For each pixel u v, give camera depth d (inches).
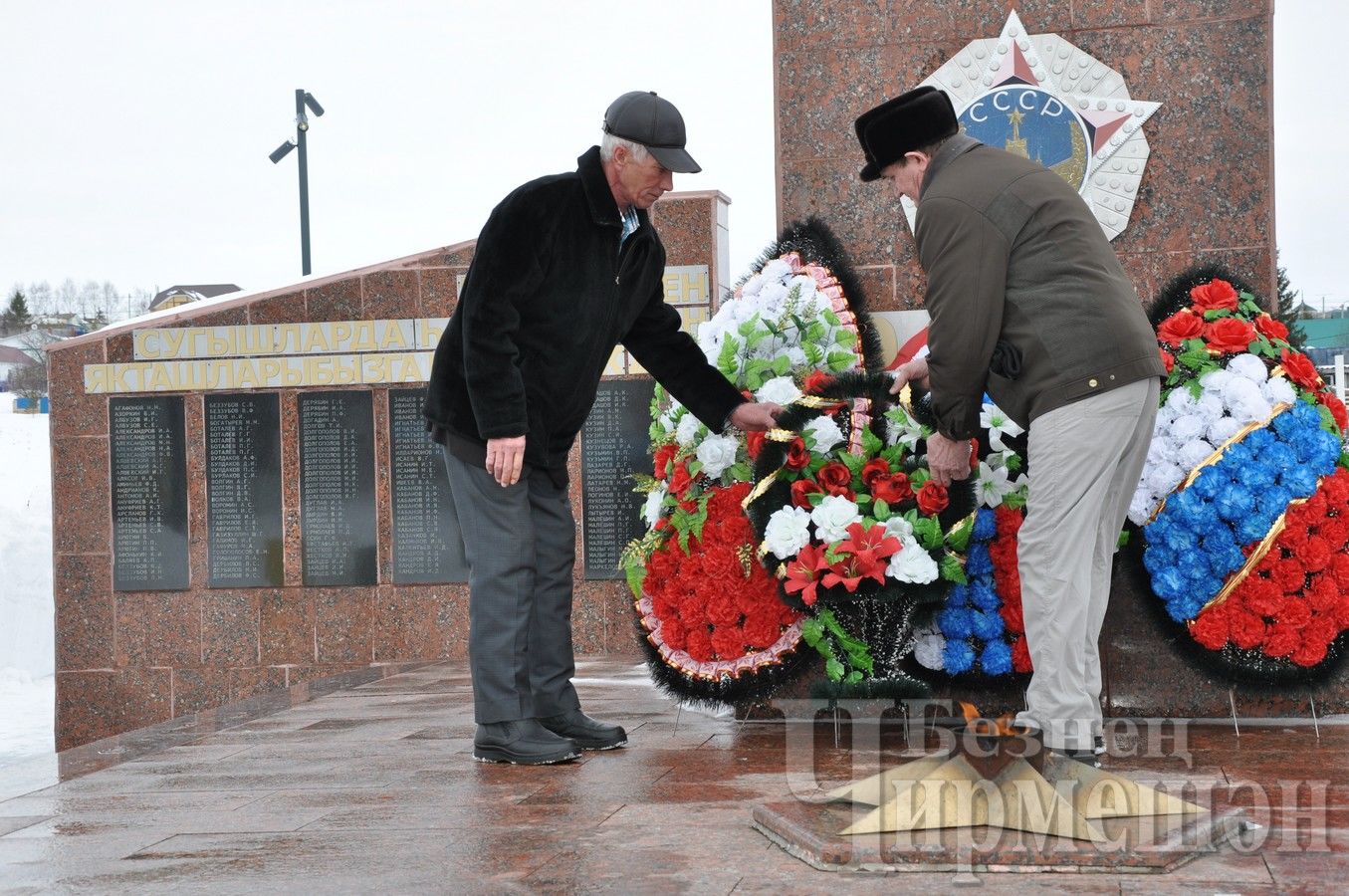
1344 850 100.9
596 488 309.1
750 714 171.3
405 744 166.2
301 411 321.1
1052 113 182.2
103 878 102.3
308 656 319.6
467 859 104.3
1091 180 181.5
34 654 490.3
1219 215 178.7
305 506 320.5
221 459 322.0
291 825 119.0
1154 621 161.8
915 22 184.9
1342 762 136.3
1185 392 159.5
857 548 152.6
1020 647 160.4
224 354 322.3
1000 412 163.0
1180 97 179.6
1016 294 132.0
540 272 148.3
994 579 161.3
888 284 185.3
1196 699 166.4
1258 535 154.2
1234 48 177.9
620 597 307.6
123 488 323.9
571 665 159.0
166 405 323.6
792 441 158.7
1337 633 157.6
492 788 133.4
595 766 144.3
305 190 559.5
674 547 169.9
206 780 145.6
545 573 156.6
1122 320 129.8
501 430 144.6
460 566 317.4
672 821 115.5
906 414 161.2
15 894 98.5
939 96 139.2
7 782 148.3
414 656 317.7
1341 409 165.3
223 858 107.3
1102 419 129.0
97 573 324.5
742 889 93.8
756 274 181.8
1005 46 183.0
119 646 323.9
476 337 145.3
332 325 320.8
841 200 186.5
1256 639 156.5
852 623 159.8
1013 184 132.3
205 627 322.7
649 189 151.9
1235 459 155.9
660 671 171.8
